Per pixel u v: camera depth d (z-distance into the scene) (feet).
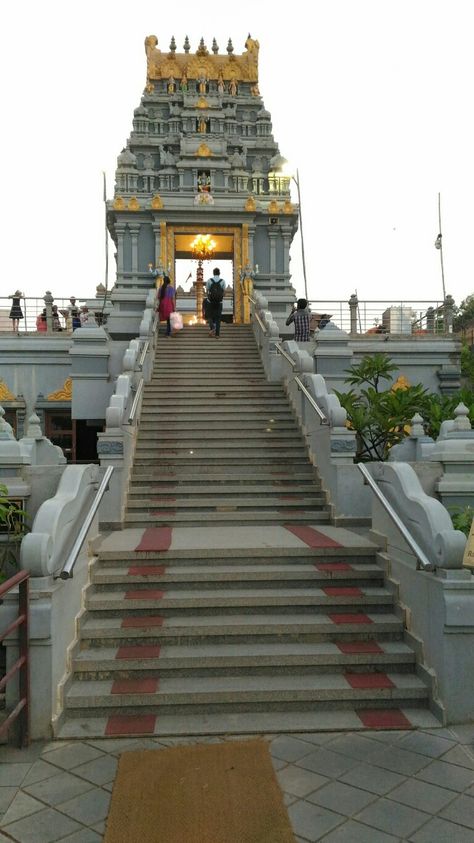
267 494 32.71
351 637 19.72
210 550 23.43
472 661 16.85
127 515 29.89
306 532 27.66
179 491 32.45
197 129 78.64
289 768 14.48
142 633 19.33
